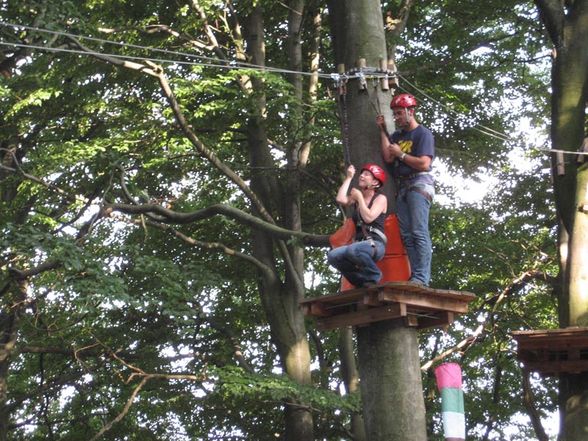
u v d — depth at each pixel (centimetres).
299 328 2014
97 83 2033
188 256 2314
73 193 2012
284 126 2159
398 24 1925
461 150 2231
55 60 2012
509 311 2178
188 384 2116
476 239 2183
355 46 1045
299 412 1952
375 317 909
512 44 2128
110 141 1905
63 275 1678
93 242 1855
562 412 1366
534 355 1270
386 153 972
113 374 2106
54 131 2231
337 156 2091
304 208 2341
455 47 2075
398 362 938
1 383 2044
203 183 2342
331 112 1923
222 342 2195
